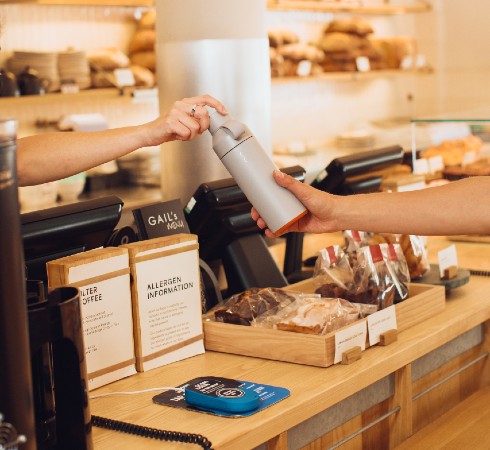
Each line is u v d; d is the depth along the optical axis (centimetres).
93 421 143
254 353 176
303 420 149
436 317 201
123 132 174
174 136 171
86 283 157
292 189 156
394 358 174
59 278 154
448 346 208
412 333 189
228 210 207
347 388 160
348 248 214
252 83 259
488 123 303
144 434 138
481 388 225
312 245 308
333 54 612
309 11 631
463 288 230
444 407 209
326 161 475
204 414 145
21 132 441
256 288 194
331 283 193
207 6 250
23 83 408
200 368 170
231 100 256
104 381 162
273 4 559
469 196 154
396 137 520
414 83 739
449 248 225
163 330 172
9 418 103
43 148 176
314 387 156
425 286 205
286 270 258
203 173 251
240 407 143
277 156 466
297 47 565
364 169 243
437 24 743
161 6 256
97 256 159
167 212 195
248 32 256
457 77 740
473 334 220
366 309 183
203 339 182
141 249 167
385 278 191
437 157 310
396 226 156
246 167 156
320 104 654
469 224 154
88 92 430
